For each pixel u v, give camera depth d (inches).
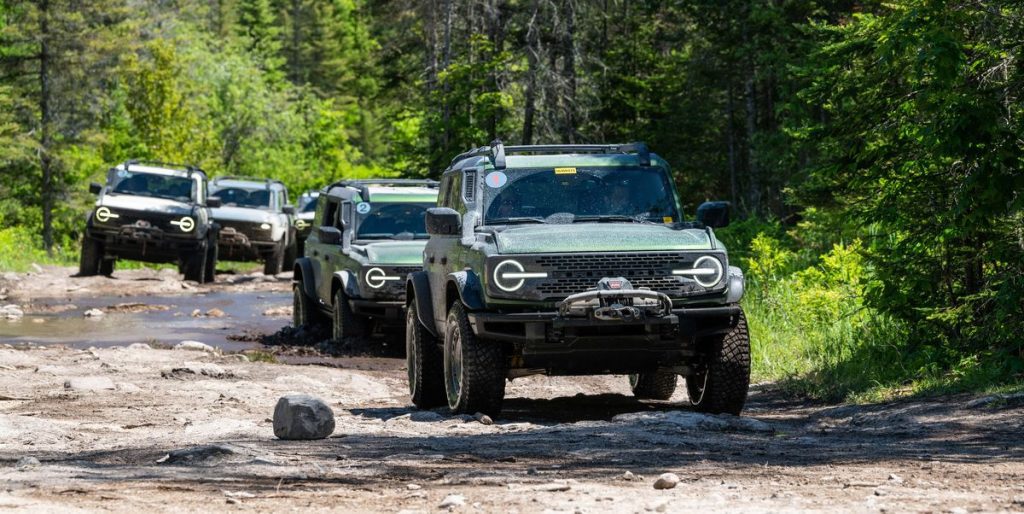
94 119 5152.6
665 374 1190.9
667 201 1070.4
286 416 828.6
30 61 4886.8
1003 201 1052.5
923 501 545.6
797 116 2233.0
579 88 3629.4
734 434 879.1
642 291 936.3
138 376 1320.1
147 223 2849.4
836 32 1683.1
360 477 634.2
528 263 956.6
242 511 530.6
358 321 1695.4
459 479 623.2
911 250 1240.2
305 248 1957.4
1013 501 542.6
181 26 7500.0
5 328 2020.2
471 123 3599.9
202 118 6515.8
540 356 964.6
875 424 948.0
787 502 546.3
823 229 1887.3
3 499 543.5
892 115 1194.0
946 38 1022.4
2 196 4825.3
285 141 7062.0
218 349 1657.2
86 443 820.6
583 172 1073.5
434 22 3843.5
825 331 1467.8
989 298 1150.3
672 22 3966.5
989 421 895.1
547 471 658.8
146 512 525.3
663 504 531.5
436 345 1104.2
